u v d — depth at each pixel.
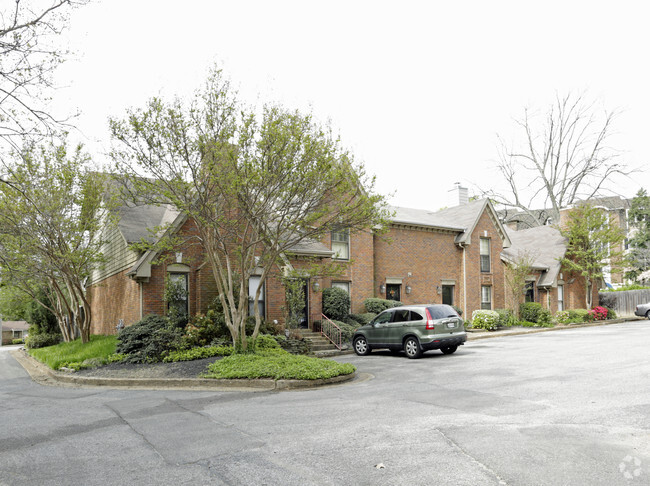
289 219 13.95
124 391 11.70
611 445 5.94
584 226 33.59
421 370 13.39
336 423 7.49
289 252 19.41
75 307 20.59
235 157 12.55
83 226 19.30
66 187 18.48
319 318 21.44
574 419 7.21
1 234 17.33
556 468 5.23
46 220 16.92
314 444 6.39
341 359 17.16
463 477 5.06
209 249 14.30
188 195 13.66
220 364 13.10
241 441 6.68
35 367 18.06
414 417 7.70
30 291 24.31
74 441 7.11
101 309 24.11
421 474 5.19
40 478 5.60
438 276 28.02
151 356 15.02
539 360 14.12
